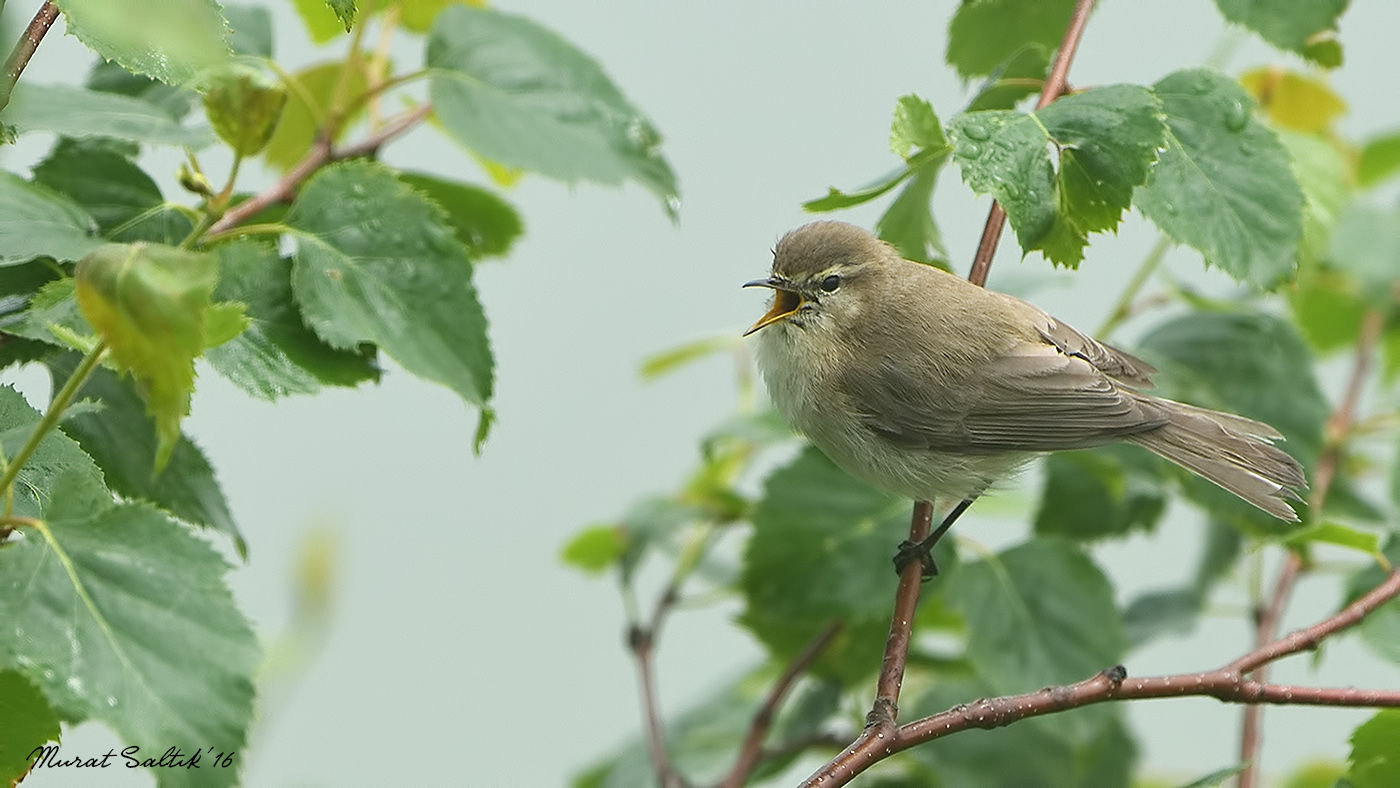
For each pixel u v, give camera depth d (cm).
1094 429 399
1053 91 396
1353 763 393
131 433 393
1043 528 403
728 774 401
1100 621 399
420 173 398
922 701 401
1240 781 399
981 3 400
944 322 400
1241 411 402
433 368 392
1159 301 404
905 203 397
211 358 392
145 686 387
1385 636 394
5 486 387
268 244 393
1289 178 395
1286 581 402
